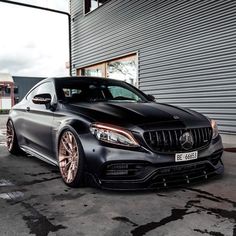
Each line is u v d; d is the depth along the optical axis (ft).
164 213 8.10
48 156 12.56
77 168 9.87
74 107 11.30
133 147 9.08
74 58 39.40
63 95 12.68
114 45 31.55
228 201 8.96
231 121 19.93
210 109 21.38
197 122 10.30
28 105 15.06
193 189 10.05
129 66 29.84
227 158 15.12
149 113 10.25
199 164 9.92
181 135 9.58
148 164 9.09
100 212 8.22
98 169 9.27
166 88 25.20
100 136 9.36
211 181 10.91
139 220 7.68
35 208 8.56
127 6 29.45
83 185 10.18
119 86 14.32
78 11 37.96
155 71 26.32
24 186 10.68
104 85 13.94
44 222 7.62
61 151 11.06
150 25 26.63
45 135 12.53
